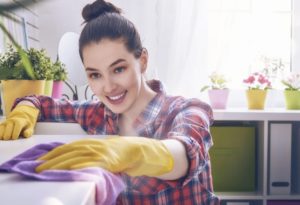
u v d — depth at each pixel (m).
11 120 0.76
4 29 0.25
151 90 0.83
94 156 0.36
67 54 1.63
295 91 1.70
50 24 1.85
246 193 1.62
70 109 0.94
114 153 0.38
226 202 1.62
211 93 1.67
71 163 0.34
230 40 1.91
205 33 1.82
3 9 0.22
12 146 0.62
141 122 0.80
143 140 0.45
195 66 1.81
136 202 0.72
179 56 1.78
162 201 0.73
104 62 0.73
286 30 1.98
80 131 0.93
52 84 1.17
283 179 1.61
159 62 1.77
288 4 1.98
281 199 1.60
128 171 0.41
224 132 1.65
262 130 1.59
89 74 0.77
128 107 0.78
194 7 1.78
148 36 1.81
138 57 0.77
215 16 1.91
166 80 1.77
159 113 0.79
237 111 1.54
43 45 1.85
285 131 1.60
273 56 1.96
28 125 0.80
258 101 1.68
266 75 1.78
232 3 1.94
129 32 0.75
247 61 1.94
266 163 1.56
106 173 0.34
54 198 0.26
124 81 0.75
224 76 1.77
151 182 0.71
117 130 0.85
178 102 0.76
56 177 0.30
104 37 0.72
